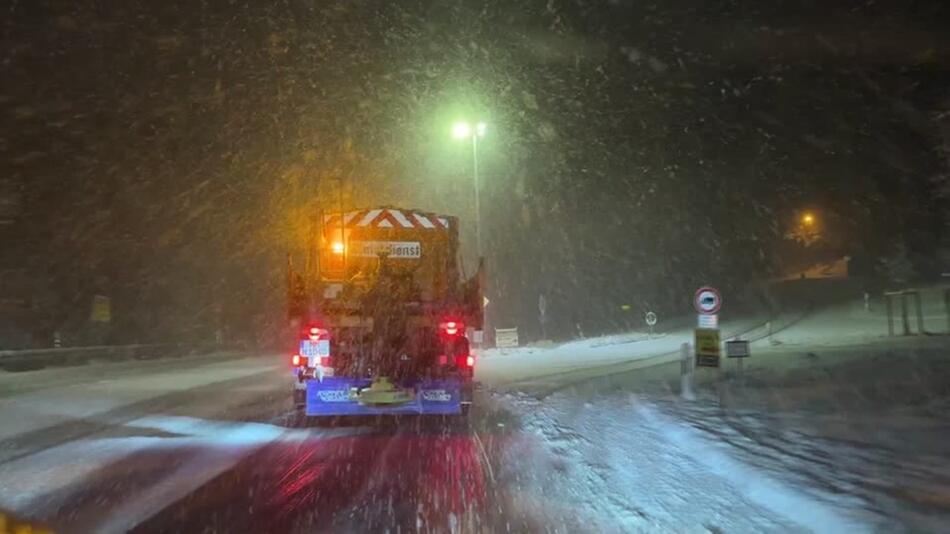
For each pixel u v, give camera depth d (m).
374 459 10.17
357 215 13.63
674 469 9.20
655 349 30.73
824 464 8.48
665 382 17.91
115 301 40.56
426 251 13.70
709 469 9.15
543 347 34.91
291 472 9.41
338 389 12.38
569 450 10.58
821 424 10.84
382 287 12.70
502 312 51.25
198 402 16.73
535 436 11.83
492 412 14.55
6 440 11.80
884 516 6.58
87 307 38.19
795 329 33.66
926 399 12.45
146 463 9.98
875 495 7.21
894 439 9.60
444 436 11.94
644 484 8.52
